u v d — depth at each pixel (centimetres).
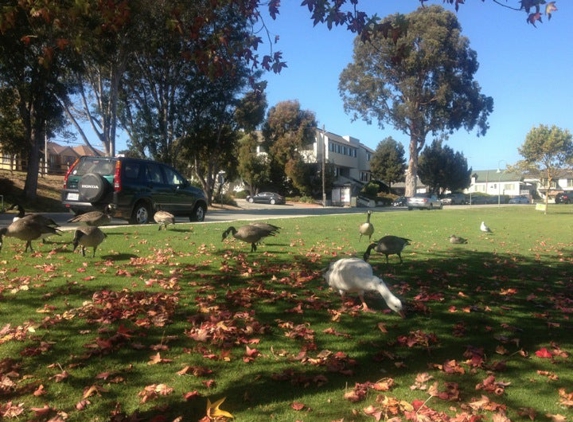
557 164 3919
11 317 538
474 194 8556
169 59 2703
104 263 834
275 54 738
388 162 8531
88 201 1462
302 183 6438
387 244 915
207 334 496
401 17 654
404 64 4900
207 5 776
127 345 473
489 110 5531
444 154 8038
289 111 6397
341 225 1786
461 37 5031
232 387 395
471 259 1060
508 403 382
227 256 951
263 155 6656
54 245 994
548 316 629
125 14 723
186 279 747
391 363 459
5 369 409
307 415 351
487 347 509
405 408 361
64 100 2619
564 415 365
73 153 7688
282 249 1093
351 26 661
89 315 547
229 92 3194
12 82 2386
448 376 429
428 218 2394
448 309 643
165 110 3161
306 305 632
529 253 1223
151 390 377
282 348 484
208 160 3962
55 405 357
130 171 1537
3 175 3241
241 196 6850
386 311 619
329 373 429
